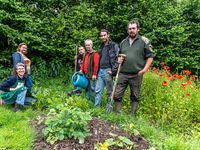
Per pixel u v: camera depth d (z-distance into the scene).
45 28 9.62
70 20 9.90
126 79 6.50
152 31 10.33
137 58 6.32
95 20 10.27
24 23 9.13
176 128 6.47
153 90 7.69
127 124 5.59
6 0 8.66
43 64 9.50
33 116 6.11
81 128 5.00
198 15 11.48
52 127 5.03
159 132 5.77
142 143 5.02
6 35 8.74
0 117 5.79
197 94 7.45
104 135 5.05
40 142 4.87
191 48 11.21
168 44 10.62
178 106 6.95
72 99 6.86
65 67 9.86
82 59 8.06
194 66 10.43
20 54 7.32
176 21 10.97
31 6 9.99
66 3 10.36
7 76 8.85
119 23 10.33
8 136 5.01
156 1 10.78
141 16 10.31
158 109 7.05
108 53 6.79
